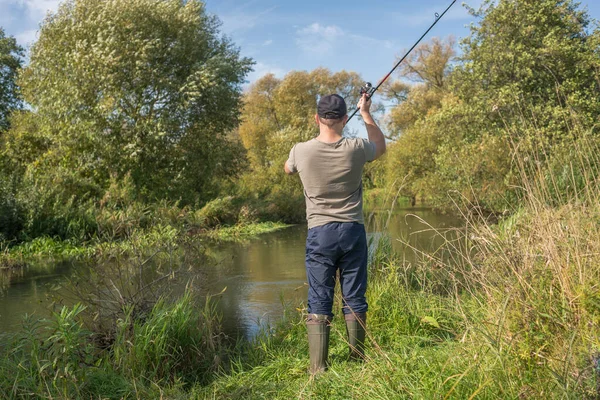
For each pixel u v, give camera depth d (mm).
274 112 51250
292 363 3326
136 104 19328
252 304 5320
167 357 3406
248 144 46531
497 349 2350
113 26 18719
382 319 3865
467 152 13719
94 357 3346
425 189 18094
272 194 22656
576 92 11422
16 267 9344
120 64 18250
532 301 2645
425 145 26297
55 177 16188
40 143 20609
